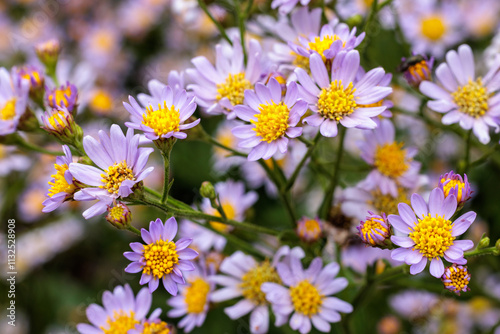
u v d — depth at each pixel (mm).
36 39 698
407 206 405
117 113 562
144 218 580
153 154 597
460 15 582
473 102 441
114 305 445
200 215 425
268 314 450
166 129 408
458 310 534
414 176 459
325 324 432
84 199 403
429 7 575
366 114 412
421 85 446
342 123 410
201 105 435
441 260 402
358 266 485
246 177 552
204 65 441
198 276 464
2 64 697
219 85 440
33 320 588
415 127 534
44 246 618
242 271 454
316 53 413
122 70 701
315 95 414
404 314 537
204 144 590
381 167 459
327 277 437
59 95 451
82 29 723
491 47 515
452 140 545
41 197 625
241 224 436
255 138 413
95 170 409
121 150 409
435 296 529
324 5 469
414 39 572
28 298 598
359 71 418
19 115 448
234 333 535
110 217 402
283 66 437
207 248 471
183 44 658
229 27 526
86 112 554
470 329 537
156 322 437
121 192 397
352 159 534
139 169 406
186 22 558
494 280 535
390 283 470
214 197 429
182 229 482
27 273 611
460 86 445
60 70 566
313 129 460
